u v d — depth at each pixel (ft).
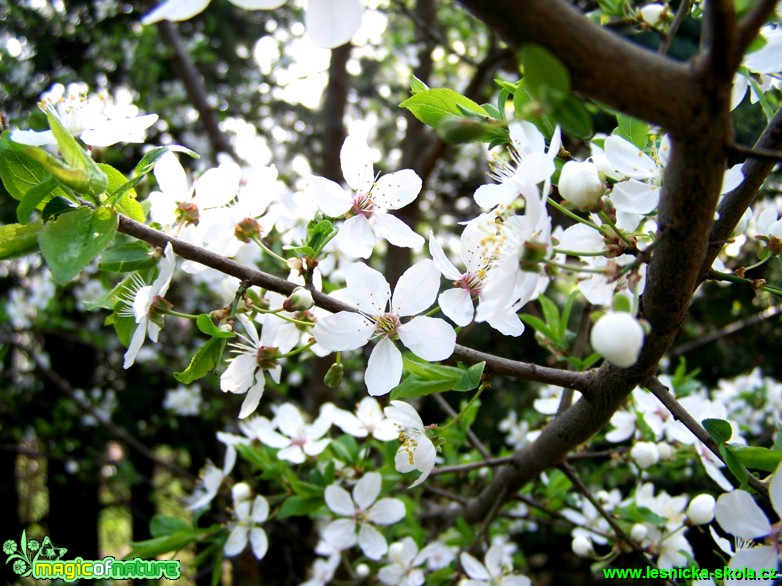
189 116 1.37
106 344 1.24
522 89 0.30
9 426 1.32
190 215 0.37
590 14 0.49
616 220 0.35
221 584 1.51
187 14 0.19
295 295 0.32
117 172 0.32
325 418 0.52
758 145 0.31
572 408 0.39
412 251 1.23
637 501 0.51
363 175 0.37
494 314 0.28
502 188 0.33
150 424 1.51
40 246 0.28
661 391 0.32
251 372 0.36
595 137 0.36
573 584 1.59
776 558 0.29
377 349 0.34
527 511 0.71
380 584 0.73
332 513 0.50
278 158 1.50
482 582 0.49
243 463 1.08
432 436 0.36
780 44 0.32
